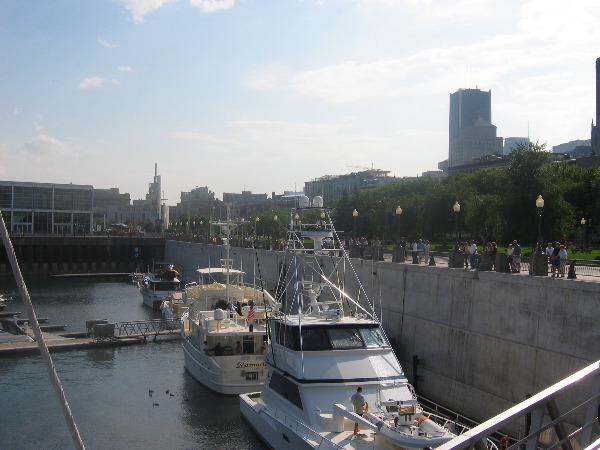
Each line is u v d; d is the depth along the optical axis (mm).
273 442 27188
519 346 30078
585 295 26516
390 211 100125
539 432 7352
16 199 150500
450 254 36969
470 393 33344
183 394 38125
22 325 63219
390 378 25641
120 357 48281
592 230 86688
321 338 26672
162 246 144500
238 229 155250
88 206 159875
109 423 32969
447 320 35906
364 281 46812
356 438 22312
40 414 34375
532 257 30516
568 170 90312
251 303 46031
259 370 37281
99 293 97312
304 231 37406
